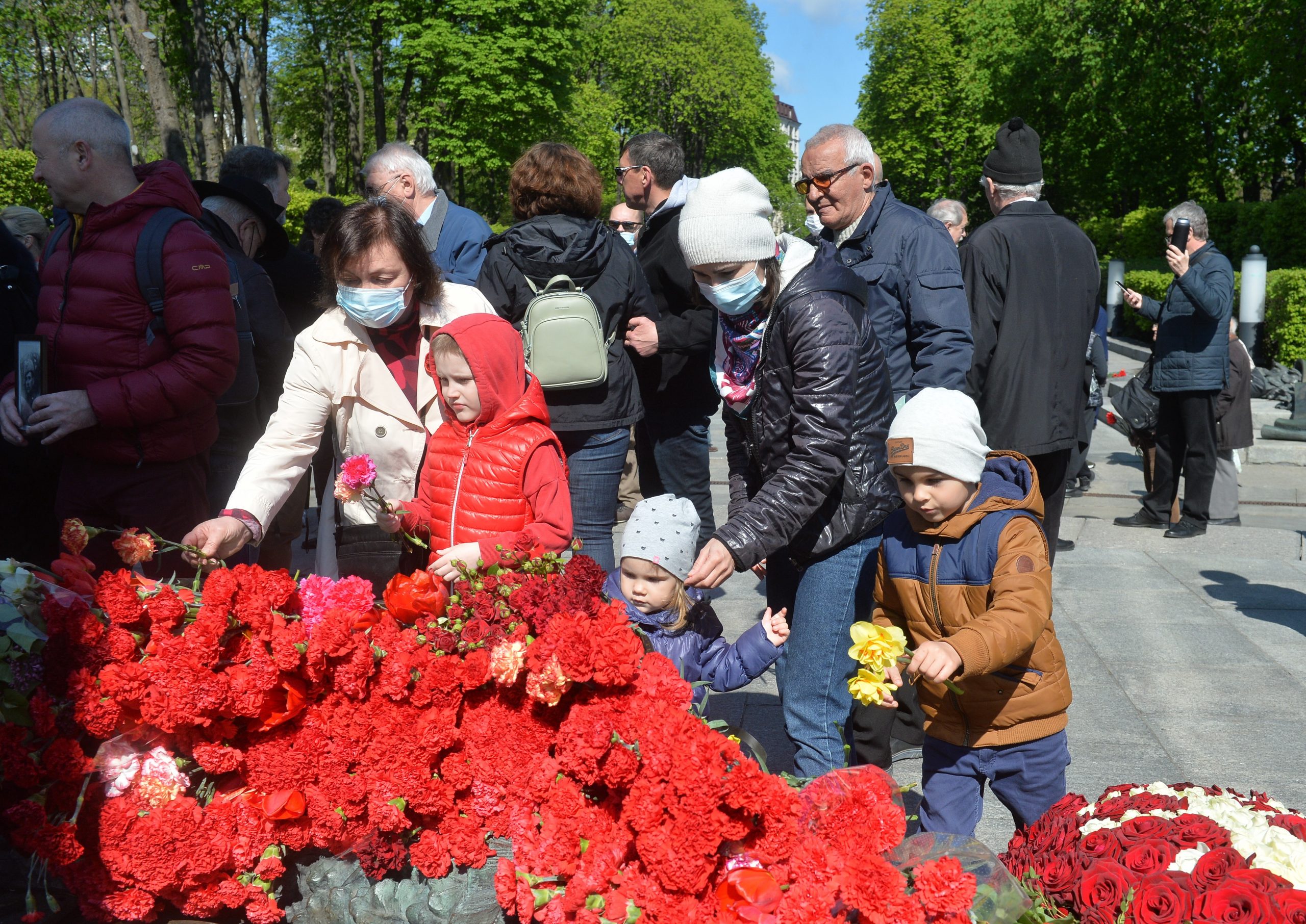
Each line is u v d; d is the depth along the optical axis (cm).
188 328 344
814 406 280
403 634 226
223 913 223
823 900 183
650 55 6169
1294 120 2588
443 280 331
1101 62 3017
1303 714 456
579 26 3762
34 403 338
